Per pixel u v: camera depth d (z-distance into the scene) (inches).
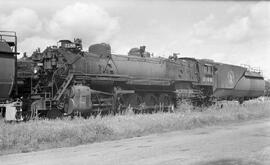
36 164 361.7
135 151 428.5
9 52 684.7
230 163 350.9
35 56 813.9
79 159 382.0
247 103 1465.3
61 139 519.8
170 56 1216.2
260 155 388.2
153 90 1021.8
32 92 786.2
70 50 810.8
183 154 400.5
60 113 763.4
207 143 484.4
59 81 786.2
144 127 657.0
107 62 900.0
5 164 366.6
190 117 802.2
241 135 575.8
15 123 602.5
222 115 929.5
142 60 1023.0
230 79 1430.9
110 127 600.7
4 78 675.4
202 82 1256.2
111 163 357.1
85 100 757.3
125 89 941.2
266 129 677.9
